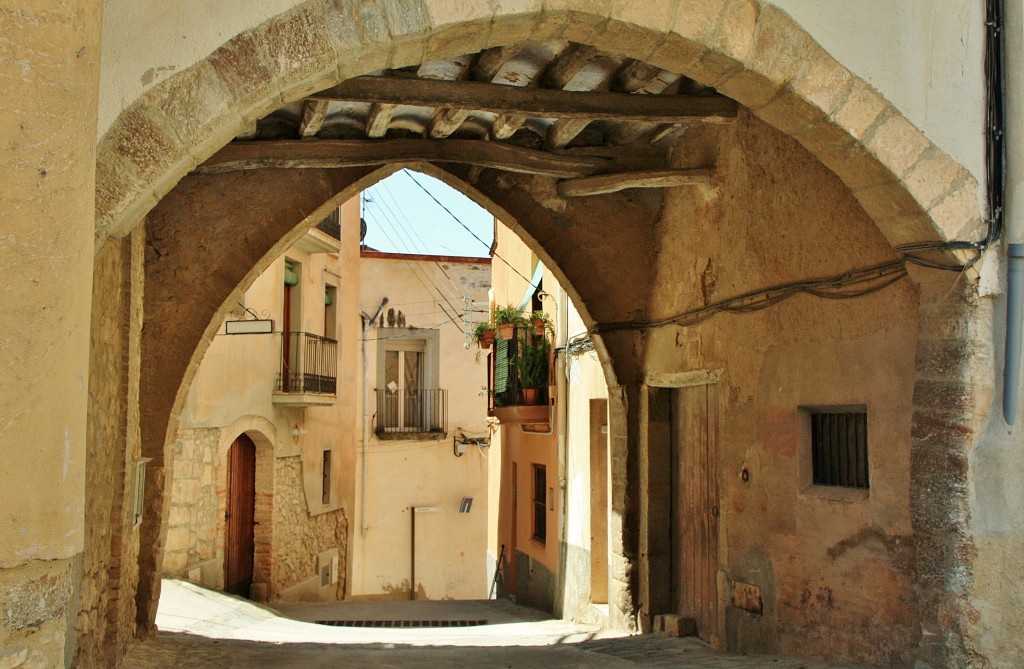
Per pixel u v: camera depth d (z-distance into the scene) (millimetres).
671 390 8297
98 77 2398
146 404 7316
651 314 8414
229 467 13859
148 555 7148
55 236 2150
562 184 7637
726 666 5754
